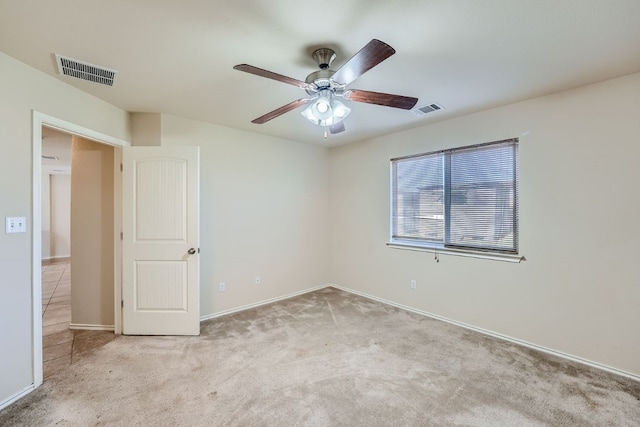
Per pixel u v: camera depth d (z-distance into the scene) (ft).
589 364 7.72
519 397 6.41
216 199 11.23
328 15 4.92
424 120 10.66
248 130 11.98
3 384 6.05
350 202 14.40
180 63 6.56
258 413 5.88
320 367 7.59
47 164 20.61
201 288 10.85
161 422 5.62
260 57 6.33
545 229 8.45
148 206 9.50
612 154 7.39
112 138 9.02
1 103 6.03
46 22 5.08
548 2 4.59
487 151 9.69
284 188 13.50
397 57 6.30
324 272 15.39
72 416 5.75
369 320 10.82
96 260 9.93
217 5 4.67
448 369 7.51
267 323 10.53
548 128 8.36
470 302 10.09
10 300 6.20
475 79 7.38
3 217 6.07
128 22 5.10
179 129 10.27
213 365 7.66
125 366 7.58
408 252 11.94
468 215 10.21
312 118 6.75
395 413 5.90
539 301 8.59
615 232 7.38
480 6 4.69
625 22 5.08
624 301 7.27
